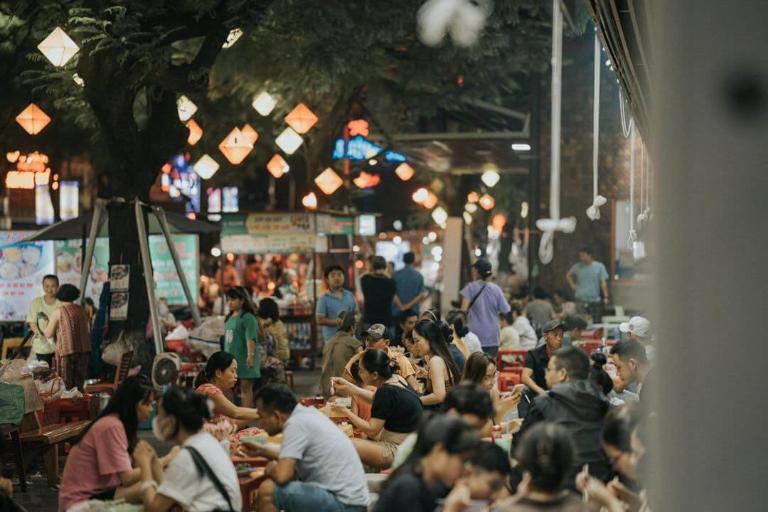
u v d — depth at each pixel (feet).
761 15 8.90
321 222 85.05
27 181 103.19
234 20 56.59
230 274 104.94
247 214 84.17
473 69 97.55
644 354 33.53
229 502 24.94
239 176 131.34
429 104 108.47
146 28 55.52
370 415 36.37
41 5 61.05
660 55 9.27
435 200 133.28
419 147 105.70
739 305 8.93
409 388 34.37
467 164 120.78
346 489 27.30
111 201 58.44
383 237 174.60
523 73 110.11
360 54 79.15
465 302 59.47
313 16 70.23
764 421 8.89
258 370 57.21
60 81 65.10
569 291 98.94
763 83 8.89
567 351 26.71
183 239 76.95
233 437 33.01
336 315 63.72
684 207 9.04
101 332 59.00
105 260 73.31
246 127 71.97
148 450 27.45
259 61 92.32
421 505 19.36
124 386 28.09
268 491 28.66
